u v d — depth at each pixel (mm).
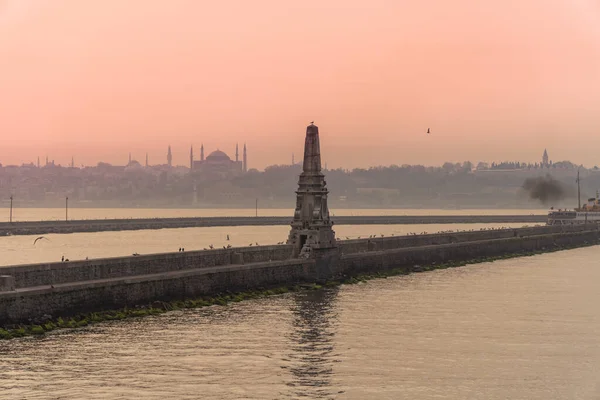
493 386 86875
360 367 93688
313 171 167750
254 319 120500
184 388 84000
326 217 169375
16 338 101875
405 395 83375
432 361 96875
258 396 82000
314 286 157625
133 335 106188
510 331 114875
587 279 180875
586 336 112000
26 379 85438
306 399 81438
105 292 116812
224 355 97562
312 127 167500
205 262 143500
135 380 86188
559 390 85625
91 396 80562
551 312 131125
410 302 140750
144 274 129250
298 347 102438
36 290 106500
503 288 162000
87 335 105125
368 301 141375
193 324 114875
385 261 193000
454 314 128500
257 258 157750
